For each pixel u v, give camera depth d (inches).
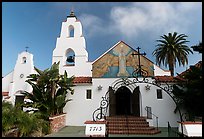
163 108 773.9
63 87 766.5
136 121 695.1
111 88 804.6
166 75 917.2
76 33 1039.0
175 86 735.1
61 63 992.9
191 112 693.3
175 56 1170.0
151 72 810.8
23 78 1037.8
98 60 850.8
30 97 734.5
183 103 718.5
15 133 471.5
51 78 716.7
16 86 1028.5
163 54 1205.7
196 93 618.5
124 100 923.4
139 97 794.2
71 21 1065.5
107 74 829.8
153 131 617.6
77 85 836.6
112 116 767.7
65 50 1013.2
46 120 639.1
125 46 855.1
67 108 818.2
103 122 459.5
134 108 788.6
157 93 795.4
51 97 721.6
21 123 469.1
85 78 895.1
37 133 539.5
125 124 674.8
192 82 636.1
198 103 644.1
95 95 816.3
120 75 821.9
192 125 451.2
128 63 832.3
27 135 494.9
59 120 718.5
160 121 763.4
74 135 584.7
